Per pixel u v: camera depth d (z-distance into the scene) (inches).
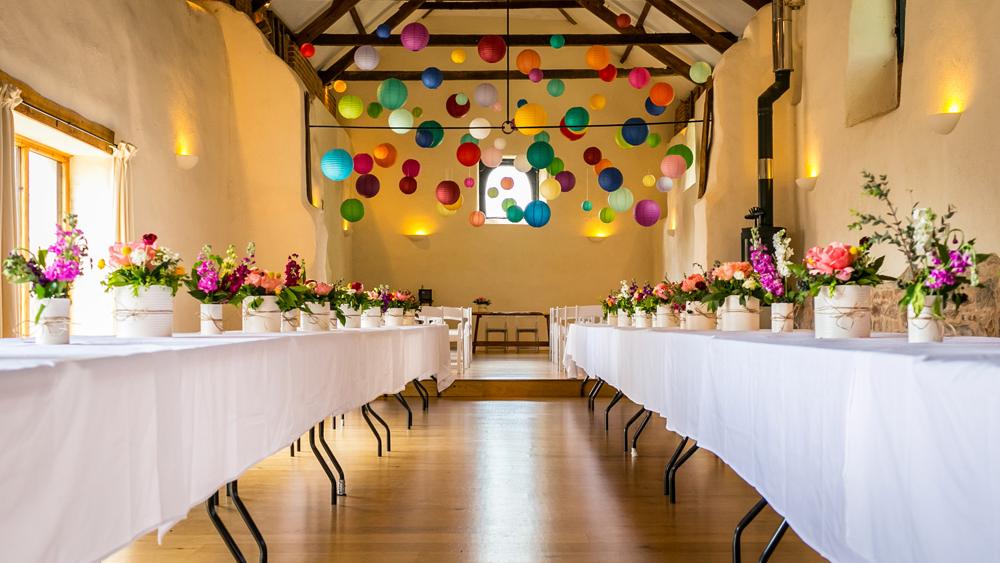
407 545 120.0
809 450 77.7
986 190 229.9
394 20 475.8
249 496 154.8
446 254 607.8
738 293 151.1
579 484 164.4
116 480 61.8
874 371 64.4
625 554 115.0
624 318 270.1
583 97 610.2
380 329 191.2
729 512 140.3
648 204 419.5
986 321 223.0
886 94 312.5
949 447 53.9
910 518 58.7
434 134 415.8
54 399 53.6
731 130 395.5
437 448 210.7
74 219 92.0
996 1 226.1
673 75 551.8
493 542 121.4
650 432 239.3
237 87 374.9
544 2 500.1
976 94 235.6
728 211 394.3
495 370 414.3
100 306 255.1
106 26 257.6
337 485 159.6
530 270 609.9
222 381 85.9
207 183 343.9
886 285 284.8
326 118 531.5
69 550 55.4
